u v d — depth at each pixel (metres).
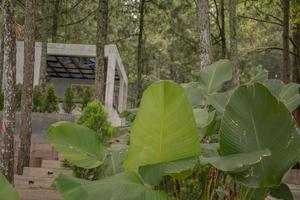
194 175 4.41
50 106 15.11
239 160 3.31
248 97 3.64
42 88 17.06
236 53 13.08
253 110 3.64
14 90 7.58
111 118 19.48
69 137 4.46
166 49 28.16
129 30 24.83
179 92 3.15
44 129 13.17
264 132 3.63
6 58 7.52
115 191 3.18
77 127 4.50
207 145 4.44
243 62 30.59
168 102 3.17
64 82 27.08
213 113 4.26
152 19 23.23
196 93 5.46
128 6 22.30
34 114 13.21
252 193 3.95
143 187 3.28
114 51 19.88
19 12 18.12
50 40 25.67
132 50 28.16
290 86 5.43
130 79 34.69
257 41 27.53
